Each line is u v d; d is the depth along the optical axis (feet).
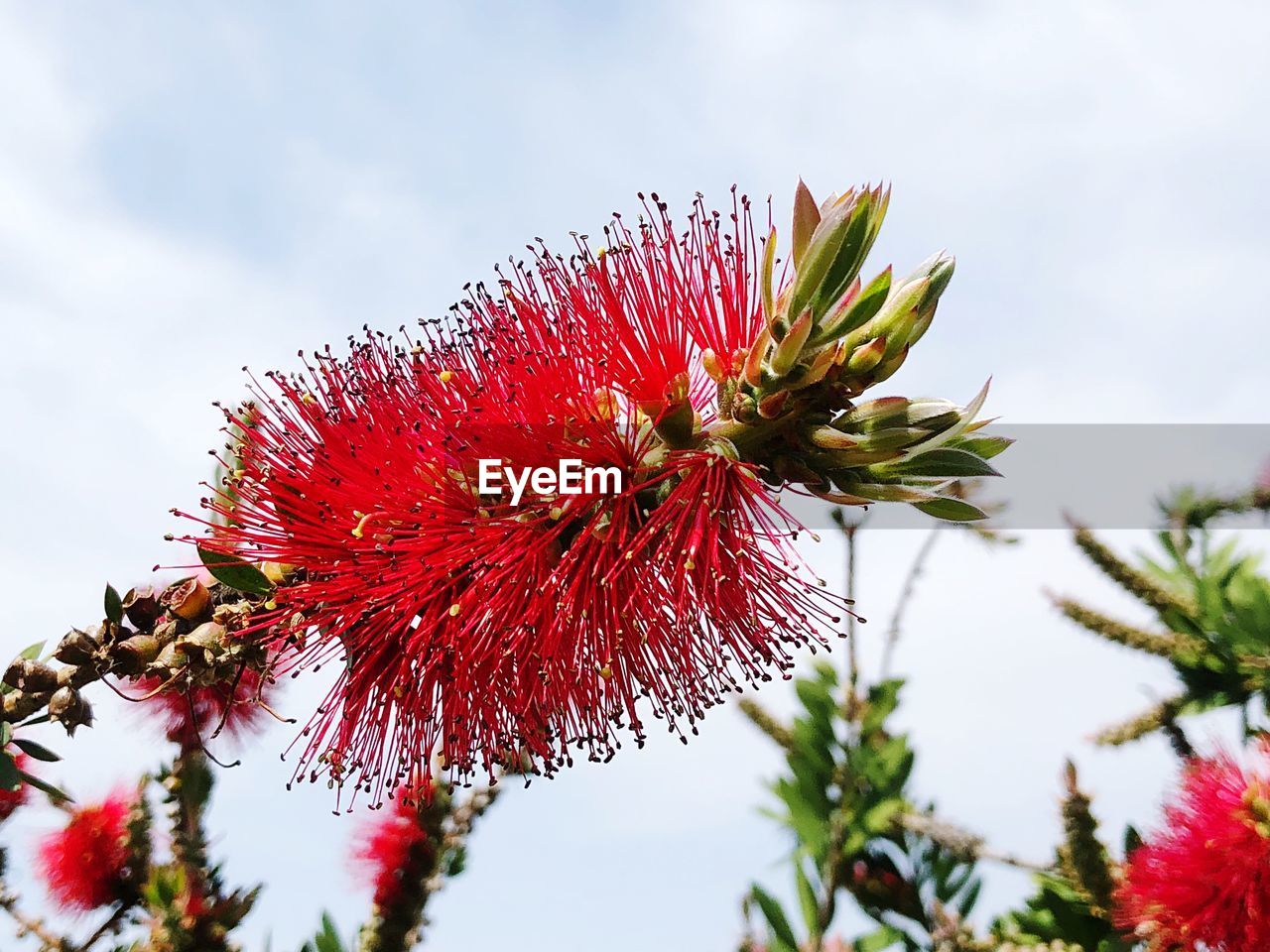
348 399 0.85
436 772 1.02
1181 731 1.05
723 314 0.84
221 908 0.96
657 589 0.82
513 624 0.82
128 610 0.85
